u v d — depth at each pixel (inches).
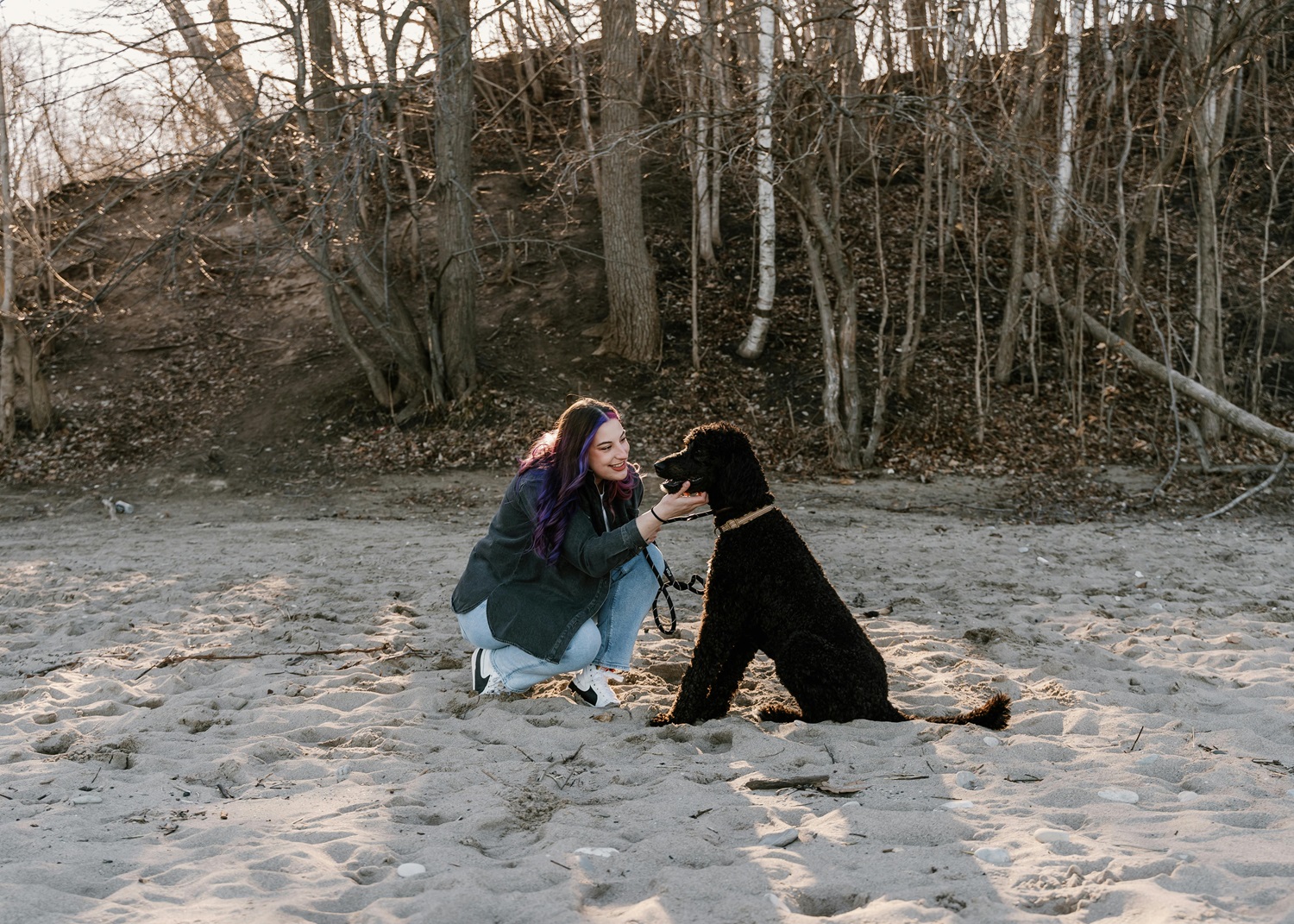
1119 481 583.8
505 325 789.2
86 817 128.5
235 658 220.4
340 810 131.6
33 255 815.7
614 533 169.3
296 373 762.8
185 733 171.3
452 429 680.4
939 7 615.8
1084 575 344.5
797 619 165.8
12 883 103.9
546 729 167.9
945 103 563.8
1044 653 220.7
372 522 527.2
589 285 829.8
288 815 129.3
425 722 173.9
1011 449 634.2
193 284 879.1
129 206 971.3
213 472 650.2
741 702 190.2
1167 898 95.4
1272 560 376.8
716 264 833.5
